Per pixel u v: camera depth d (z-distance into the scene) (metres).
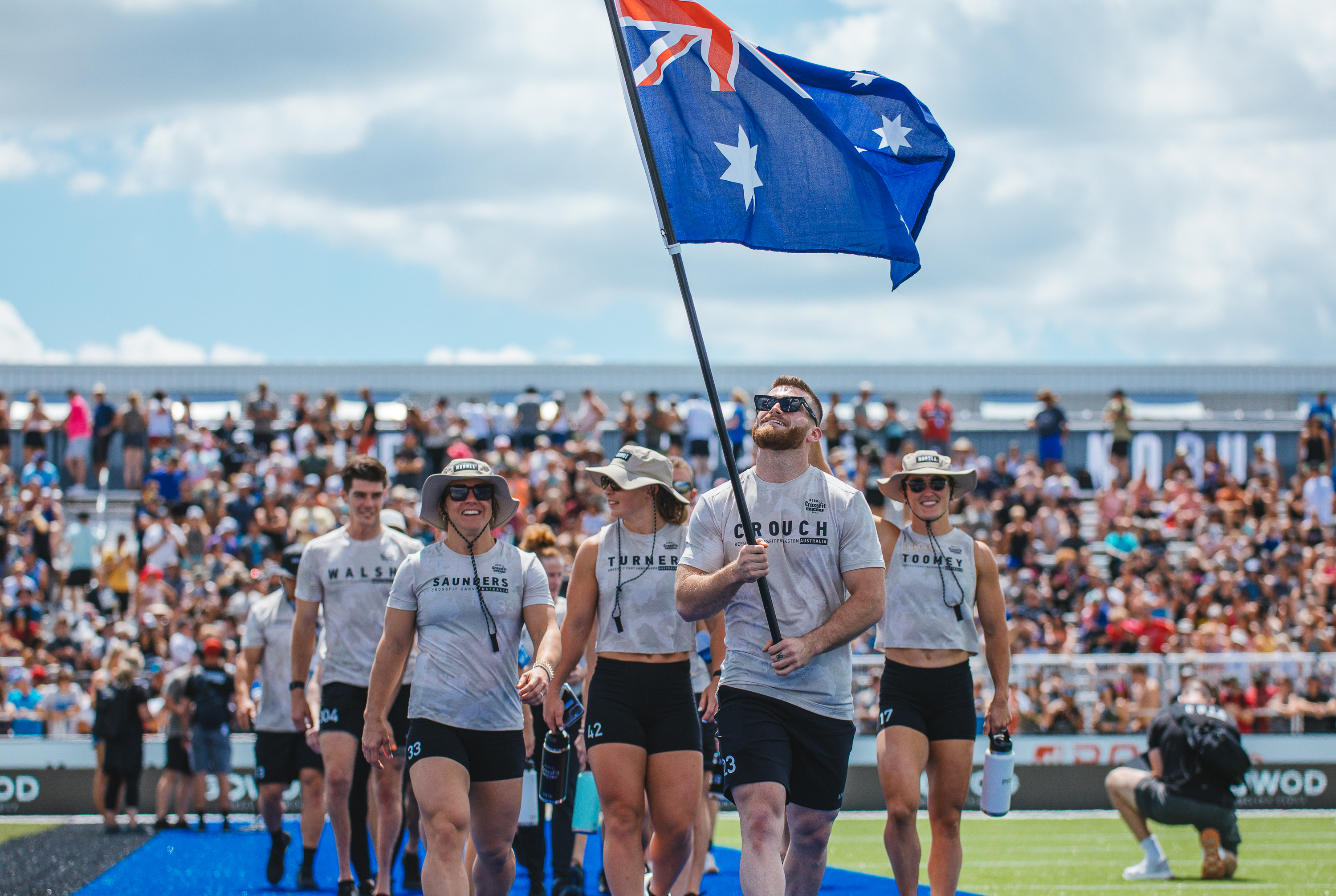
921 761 6.27
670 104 5.84
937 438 23.98
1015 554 19.98
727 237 5.79
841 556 5.25
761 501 5.31
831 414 24.03
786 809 5.39
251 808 13.55
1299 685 14.16
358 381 32.84
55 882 9.03
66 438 24.58
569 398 32.78
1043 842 11.44
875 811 13.92
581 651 6.00
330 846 10.88
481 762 5.73
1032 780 14.03
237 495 20.41
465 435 23.06
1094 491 25.17
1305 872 9.59
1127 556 19.41
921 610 6.40
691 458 23.05
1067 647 16.19
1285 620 18.36
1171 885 8.99
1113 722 14.14
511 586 5.80
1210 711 9.45
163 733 13.94
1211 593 17.67
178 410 25.45
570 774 7.71
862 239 5.88
